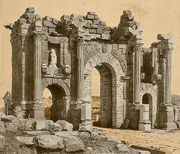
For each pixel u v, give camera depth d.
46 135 12.55
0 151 11.55
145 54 42.38
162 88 41.78
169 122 40.47
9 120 14.99
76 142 12.72
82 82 35.75
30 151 11.97
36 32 33.34
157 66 41.88
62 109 36.03
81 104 35.03
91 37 39.44
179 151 24.97
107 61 38.09
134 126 38.16
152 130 38.09
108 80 39.97
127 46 39.47
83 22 36.31
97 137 14.71
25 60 34.06
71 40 36.03
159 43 42.00
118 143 14.72
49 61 35.19
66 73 35.34
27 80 34.12
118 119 38.91
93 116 45.62
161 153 16.92
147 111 37.66
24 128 14.33
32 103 33.56
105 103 40.31
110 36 41.16
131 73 39.47
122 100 39.31
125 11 39.97
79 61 35.56
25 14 35.06
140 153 14.20
